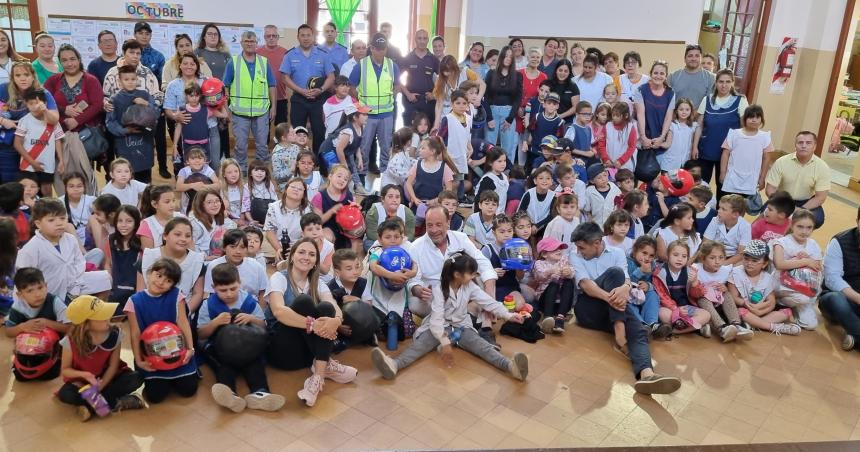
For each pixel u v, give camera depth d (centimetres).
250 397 290
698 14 855
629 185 500
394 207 441
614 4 830
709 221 466
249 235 388
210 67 646
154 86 578
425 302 369
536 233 469
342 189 455
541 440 282
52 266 346
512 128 671
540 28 823
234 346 296
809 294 402
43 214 341
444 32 868
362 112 591
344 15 821
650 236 402
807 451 284
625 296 357
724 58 947
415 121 580
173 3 722
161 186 384
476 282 379
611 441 284
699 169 545
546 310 388
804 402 325
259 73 626
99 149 532
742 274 404
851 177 760
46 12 698
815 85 852
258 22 750
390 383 322
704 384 337
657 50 856
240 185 500
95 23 710
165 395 296
